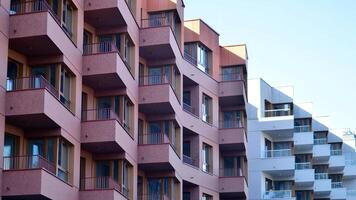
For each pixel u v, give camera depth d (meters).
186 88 49.56
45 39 29.48
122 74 35.69
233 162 53.09
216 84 52.12
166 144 40.03
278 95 74.62
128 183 38.06
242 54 53.84
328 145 83.81
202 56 51.19
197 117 48.69
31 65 31.38
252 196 66.75
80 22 34.34
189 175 46.47
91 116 35.41
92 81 35.28
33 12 29.27
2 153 27.81
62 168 31.50
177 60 44.56
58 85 31.23
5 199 27.81
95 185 34.78
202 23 51.16
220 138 51.28
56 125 30.33
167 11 44.84
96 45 36.06
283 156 68.00
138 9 41.72
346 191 87.56
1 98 28.08
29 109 28.47
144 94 40.91
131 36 39.09
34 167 28.66
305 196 78.12
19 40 29.33
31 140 30.81
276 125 69.12
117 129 34.09
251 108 70.31
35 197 28.14
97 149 35.03
